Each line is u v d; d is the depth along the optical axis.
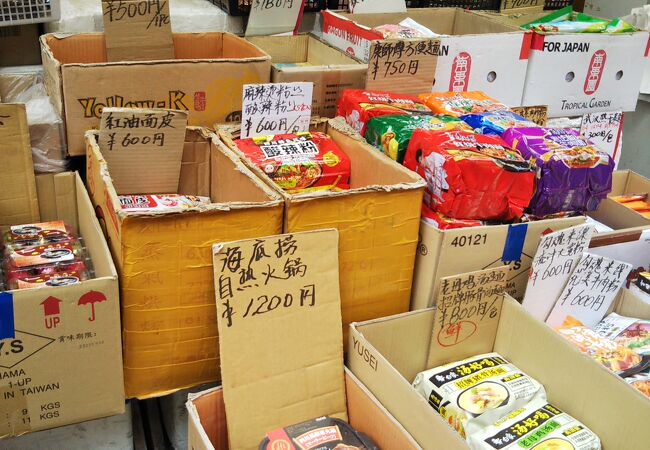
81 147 1.81
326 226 1.51
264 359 1.46
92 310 1.35
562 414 1.53
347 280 1.59
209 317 1.49
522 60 2.28
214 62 1.85
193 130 1.84
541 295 1.71
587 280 1.75
